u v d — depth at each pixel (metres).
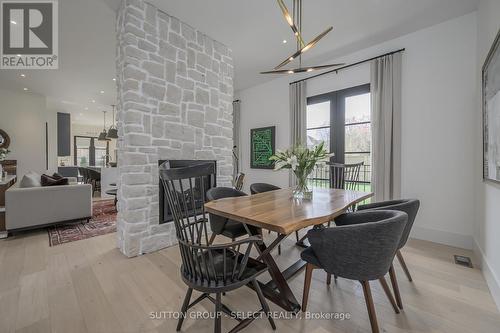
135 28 2.56
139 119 2.60
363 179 3.85
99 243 2.96
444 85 2.95
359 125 3.89
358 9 2.74
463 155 2.82
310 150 2.25
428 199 3.08
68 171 8.39
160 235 2.80
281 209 1.72
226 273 1.36
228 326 1.51
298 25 2.72
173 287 1.96
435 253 2.63
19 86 5.49
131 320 1.56
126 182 2.55
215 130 3.48
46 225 3.41
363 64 3.75
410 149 3.21
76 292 1.88
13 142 5.81
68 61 4.16
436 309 1.66
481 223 2.38
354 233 1.30
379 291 1.90
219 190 2.49
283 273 1.97
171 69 2.91
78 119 9.87
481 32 2.46
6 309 1.66
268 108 5.28
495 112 1.83
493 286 1.82
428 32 3.08
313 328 1.49
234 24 3.09
